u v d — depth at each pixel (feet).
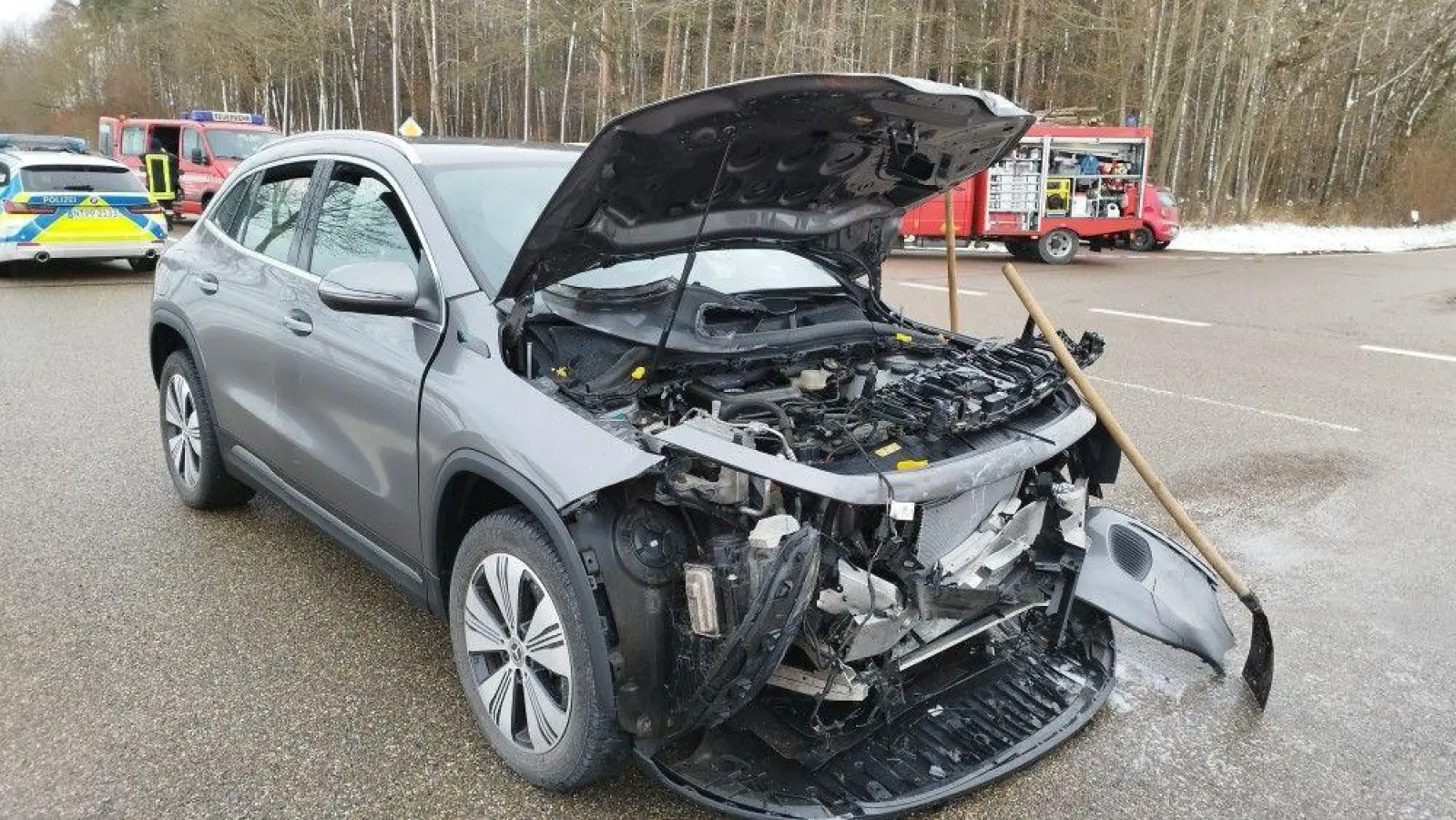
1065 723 10.07
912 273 58.29
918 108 8.94
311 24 144.97
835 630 8.20
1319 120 135.95
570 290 10.20
